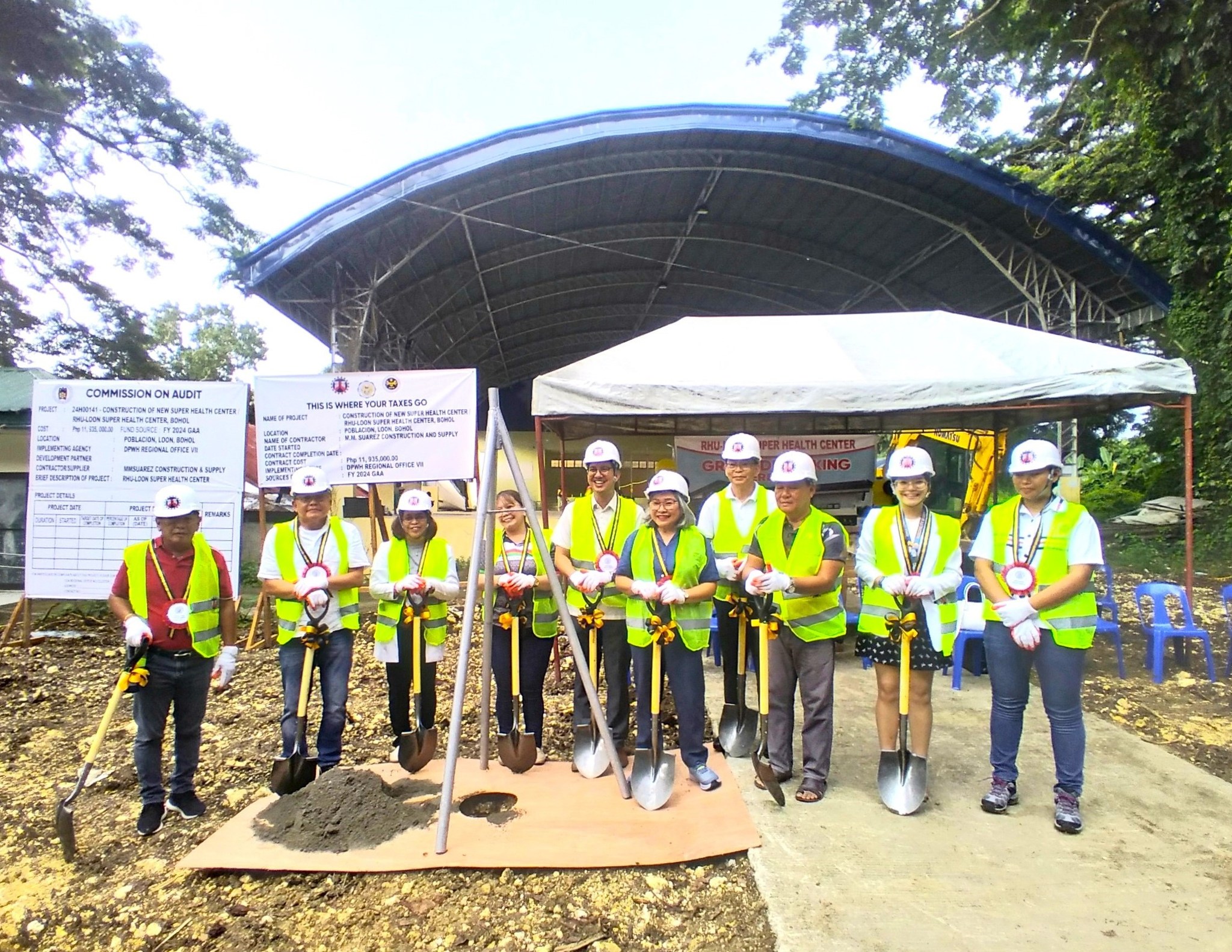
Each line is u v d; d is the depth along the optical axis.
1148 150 12.76
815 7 12.56
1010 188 13.72
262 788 4.07
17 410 12.46
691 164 14.89
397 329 19.53
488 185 14.34
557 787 3.85
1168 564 12.35
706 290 22.06
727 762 4.19
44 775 4.37
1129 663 6.37
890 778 3.68
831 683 3.76
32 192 17.81
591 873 3.09
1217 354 12.61
